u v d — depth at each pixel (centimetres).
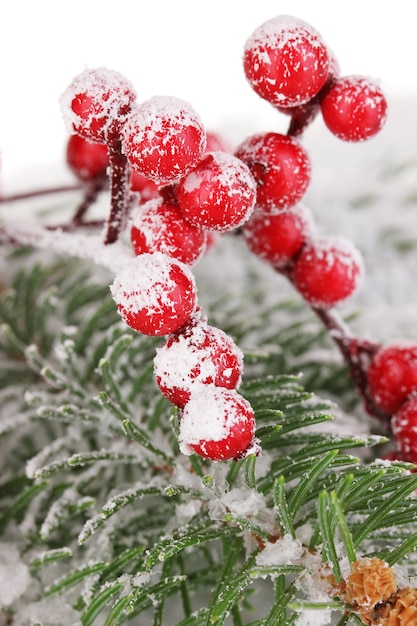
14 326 27
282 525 19
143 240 20
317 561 19
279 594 19
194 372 19
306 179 21
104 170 25
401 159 38
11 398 26
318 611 19
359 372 24
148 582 20
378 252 33
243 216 20
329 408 22
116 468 24
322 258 23
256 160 21
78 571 20
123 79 19
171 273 19
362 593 18
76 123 19
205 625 19
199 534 19
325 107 20
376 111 20
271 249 24
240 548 20
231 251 33
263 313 28
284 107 21
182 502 21
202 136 19
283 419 21
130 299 19
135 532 22
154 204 20
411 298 32
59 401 23
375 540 20
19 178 42
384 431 24
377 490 19
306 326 27
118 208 21
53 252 32
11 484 23
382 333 28
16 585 21
